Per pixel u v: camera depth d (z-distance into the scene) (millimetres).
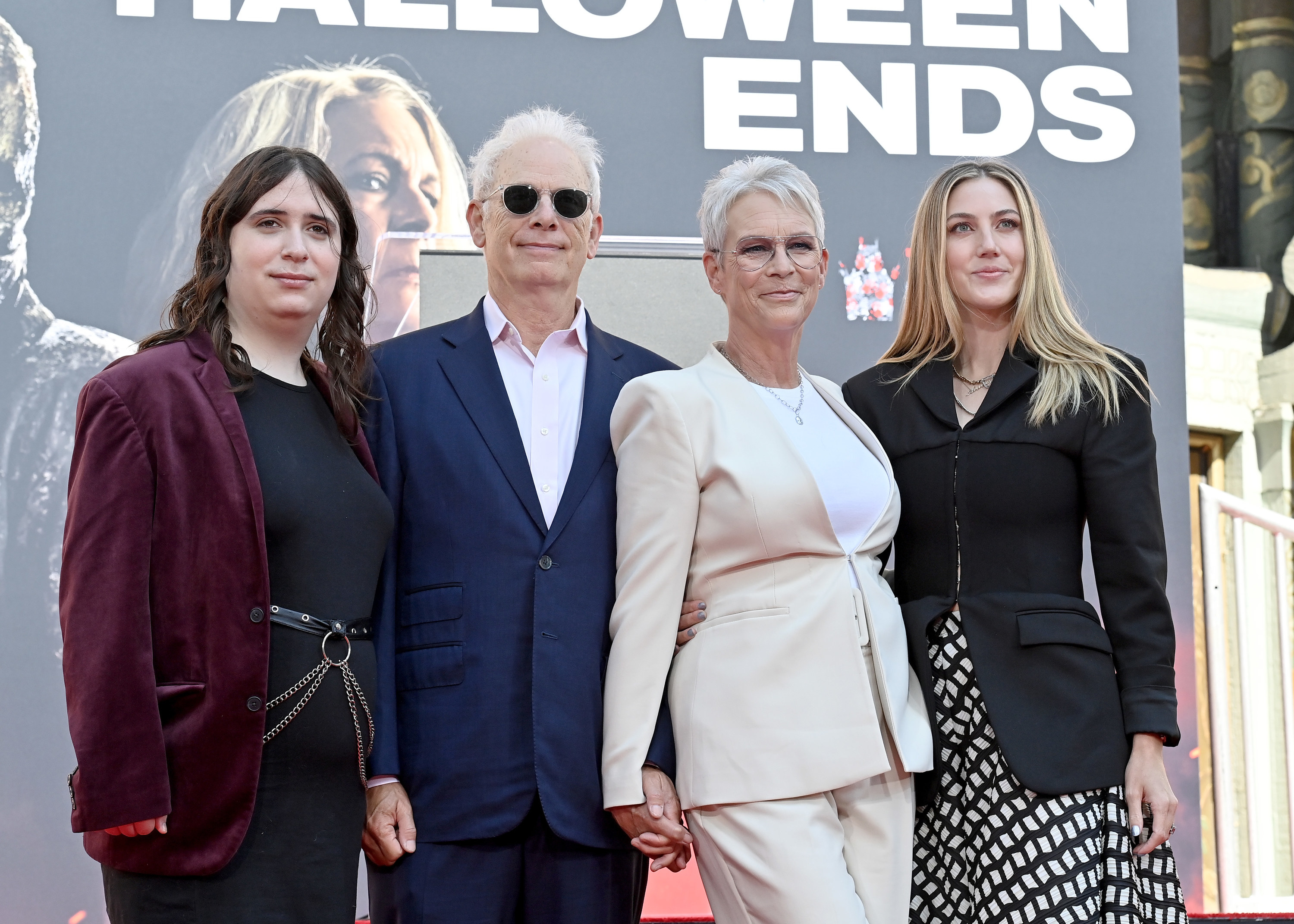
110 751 1725
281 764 1861
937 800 2158
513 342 2359
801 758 2021
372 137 4242
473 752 2084
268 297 1986
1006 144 4520
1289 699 4746
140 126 4152
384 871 2119
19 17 4113
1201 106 6766
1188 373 6105
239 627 1817
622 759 2062
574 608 2156
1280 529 4754
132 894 1811
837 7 4488
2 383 4035
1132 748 2080
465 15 4312
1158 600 2105
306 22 4246
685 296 3922
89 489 1804
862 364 4387
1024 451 2168
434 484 2188
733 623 2100
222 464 1850
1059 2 4598
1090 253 4512
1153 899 2041
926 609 2176
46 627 4004
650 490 2125
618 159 4316
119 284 4109
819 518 2102
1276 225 6609
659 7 4391
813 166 4418
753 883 2014
